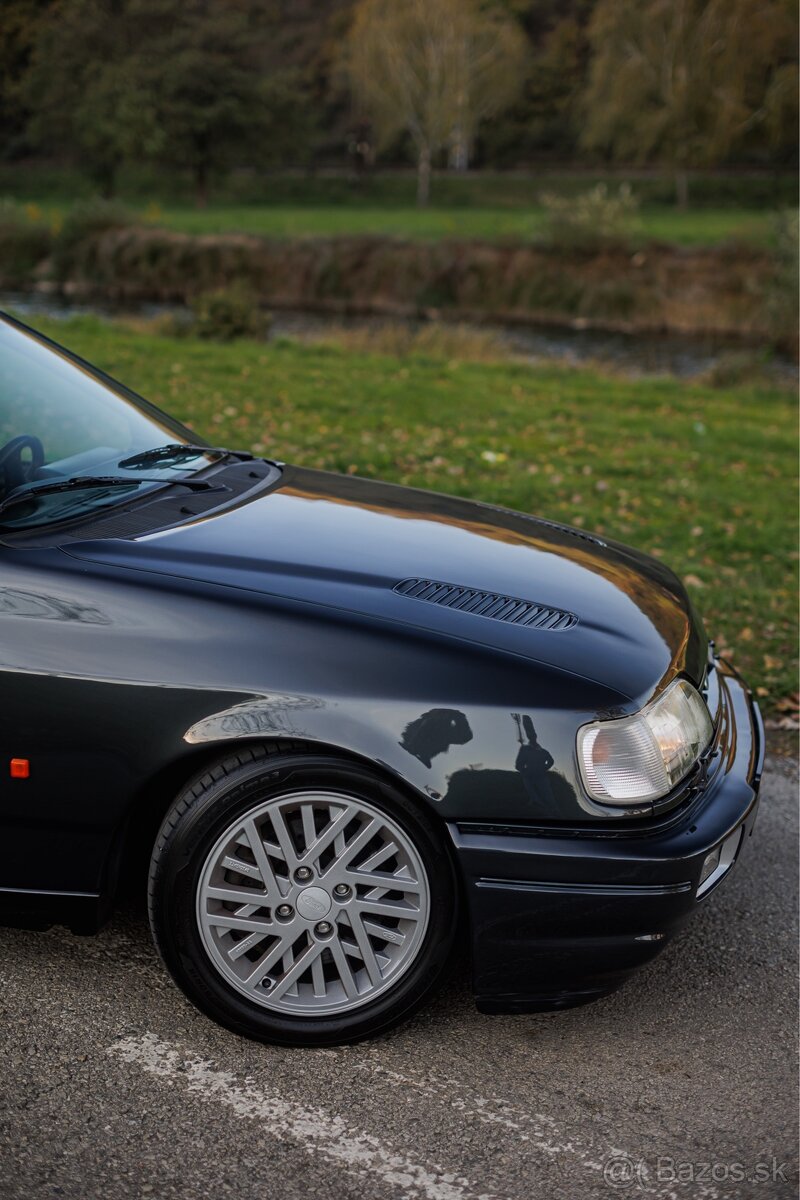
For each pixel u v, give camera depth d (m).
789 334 28.72
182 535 2.81
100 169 72.56
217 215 57.00
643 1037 2.75
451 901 2.52
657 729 2.58
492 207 73.31
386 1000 2.56
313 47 109.50
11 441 3.02
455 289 36.59
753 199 71.56
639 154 58.38
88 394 3.54
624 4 55.88
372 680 2.45
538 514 8.31
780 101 51.78
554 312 35.00
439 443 11.00
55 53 69.94
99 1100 2.37
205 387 13.27
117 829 2.53
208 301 20.17
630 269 34.81
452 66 73.94
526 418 13.09
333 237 39.19
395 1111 2.41
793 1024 2.85
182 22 69.19
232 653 2.45
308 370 15.69
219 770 2.46
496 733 2.45
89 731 2.45
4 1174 2.15
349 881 2.51
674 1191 2.24
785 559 7.61
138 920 3.04
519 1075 2.57
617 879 2.46
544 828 2.46
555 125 97.06
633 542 7.77
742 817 2.69
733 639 5.80
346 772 2.42
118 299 37.25
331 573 2.74
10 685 2.45
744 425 14.28
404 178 86.06
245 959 2.58
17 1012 2.63
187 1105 2.38
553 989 2.58
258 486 3.36
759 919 3.34
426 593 2.74
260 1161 2.24
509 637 2.61
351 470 9.25
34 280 41.72
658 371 23.61
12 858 2.57
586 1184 2.24
